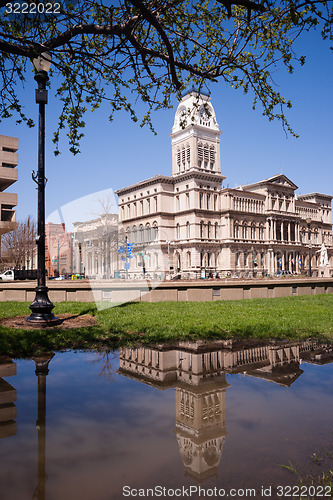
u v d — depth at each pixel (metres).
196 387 4.79
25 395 4.46
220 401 4.25
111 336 8.31
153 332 8.67
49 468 2.74
